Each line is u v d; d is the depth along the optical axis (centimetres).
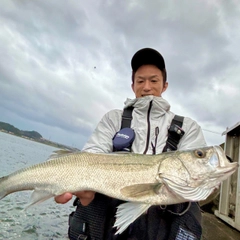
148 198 58
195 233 58
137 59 86
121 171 62
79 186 61
